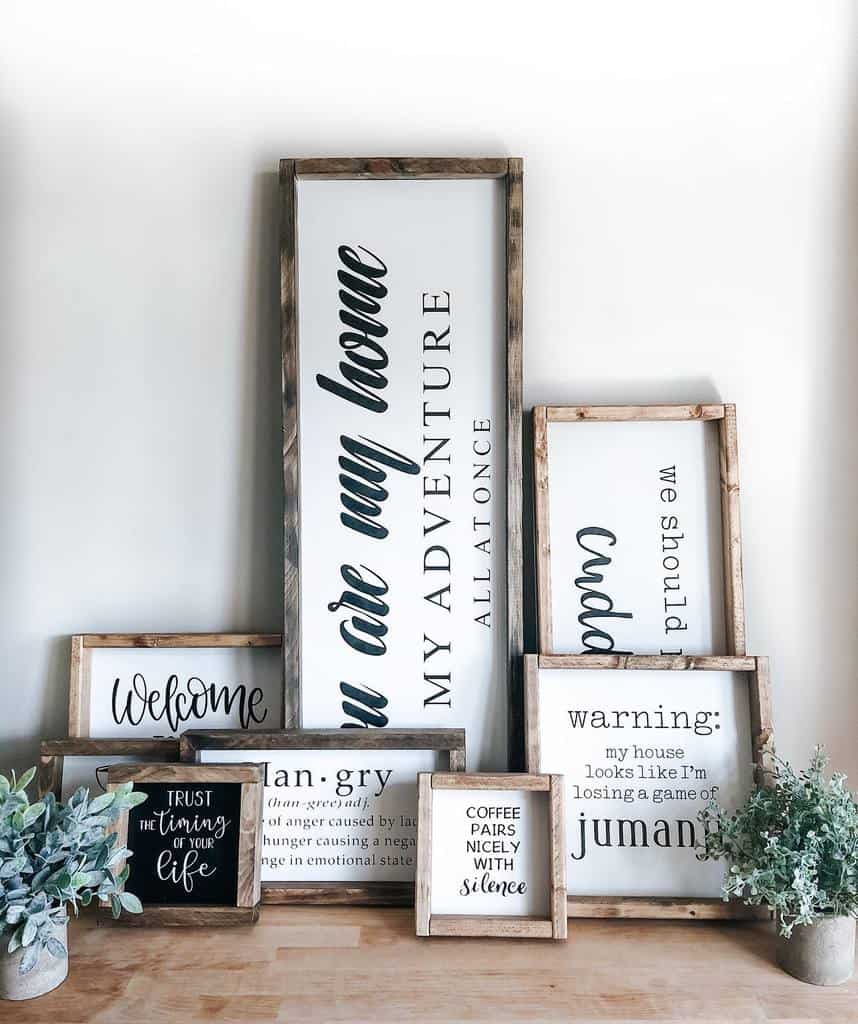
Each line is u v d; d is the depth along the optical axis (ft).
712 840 3.85
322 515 4.42
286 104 4.60
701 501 4.41
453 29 4.61
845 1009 3.33
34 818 3.46
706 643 4.35
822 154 4.58
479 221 4.47
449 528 4.41
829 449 4.53
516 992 3.43
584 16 4.58
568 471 4.43
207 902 3.95
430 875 3.88
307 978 3.52
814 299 4.56
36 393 4.59
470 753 4.33
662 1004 3.35
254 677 4.42
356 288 4.47
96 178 4.61
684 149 4.60
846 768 4.45
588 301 4.58
